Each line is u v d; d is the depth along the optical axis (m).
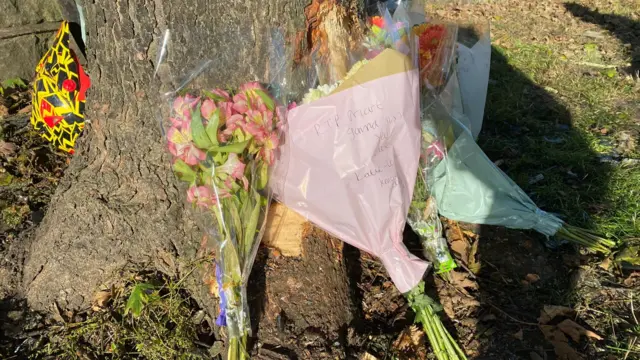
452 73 2.36
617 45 4.75
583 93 3.87
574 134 3.34
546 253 2.41
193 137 1.61
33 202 2.52
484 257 2.39
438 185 2.35
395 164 1.77
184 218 1.97
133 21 1.82
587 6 5.74
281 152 1.74
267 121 1.67
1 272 2.08
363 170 1.71
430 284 2.22
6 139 2.94
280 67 1.86
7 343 1.86
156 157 1.96
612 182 2.83
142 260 2.00
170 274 1.98
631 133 3.33
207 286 1.88
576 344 1.99
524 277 2.29
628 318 2.10
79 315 1.95
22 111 3.30
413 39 1.97
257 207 1.72
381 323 2.04
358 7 2.08
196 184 1.66
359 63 1.78
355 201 1.76
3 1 3.49
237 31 1.83
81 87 2.52
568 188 2.80
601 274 2.30
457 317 2.11
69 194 2.04
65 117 2.57
